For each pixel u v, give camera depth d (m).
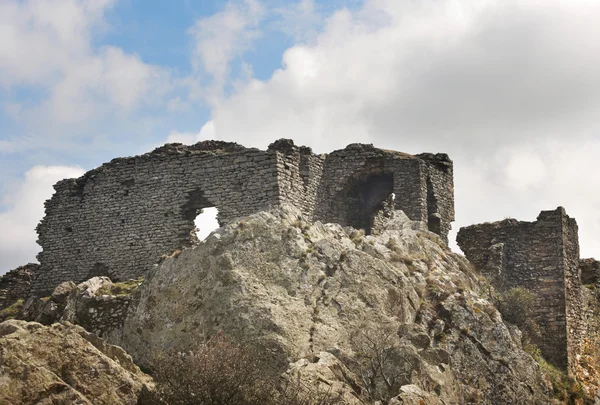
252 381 27.92
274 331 33.56
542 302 47.78
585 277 52.25
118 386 28.39
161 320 35.78
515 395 37.56
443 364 34.25
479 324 38.84
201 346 30.06
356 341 34.66
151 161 49.31
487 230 50.19
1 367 26.75
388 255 40.91
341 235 40.38
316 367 30.41
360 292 36.41
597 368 48.19
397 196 50.41
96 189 50.62
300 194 47.72
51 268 51.06
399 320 36.81
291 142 47.66
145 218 48.97
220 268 35.62
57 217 51.47
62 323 31.27
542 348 46.72
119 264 49.22
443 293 39.78
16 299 55.00
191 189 47.94
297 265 36.34
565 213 49.28
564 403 42.81
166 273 36.78
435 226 50.94
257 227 37.12
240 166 46.88
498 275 48.09
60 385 27.19
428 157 52.09
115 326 37.78
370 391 31.56
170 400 26.98
